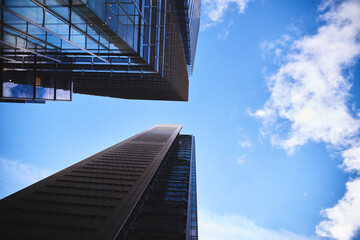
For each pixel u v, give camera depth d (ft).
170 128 510.17
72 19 45.88
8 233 79.66
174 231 120.06
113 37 57.00
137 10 69.82
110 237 78.28
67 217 90.89
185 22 157.17
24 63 62.44
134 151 242.58
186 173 238.89
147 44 85.10
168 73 138.82
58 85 82.17
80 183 131.13
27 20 38.09
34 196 108.78
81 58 80.74
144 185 130.93
